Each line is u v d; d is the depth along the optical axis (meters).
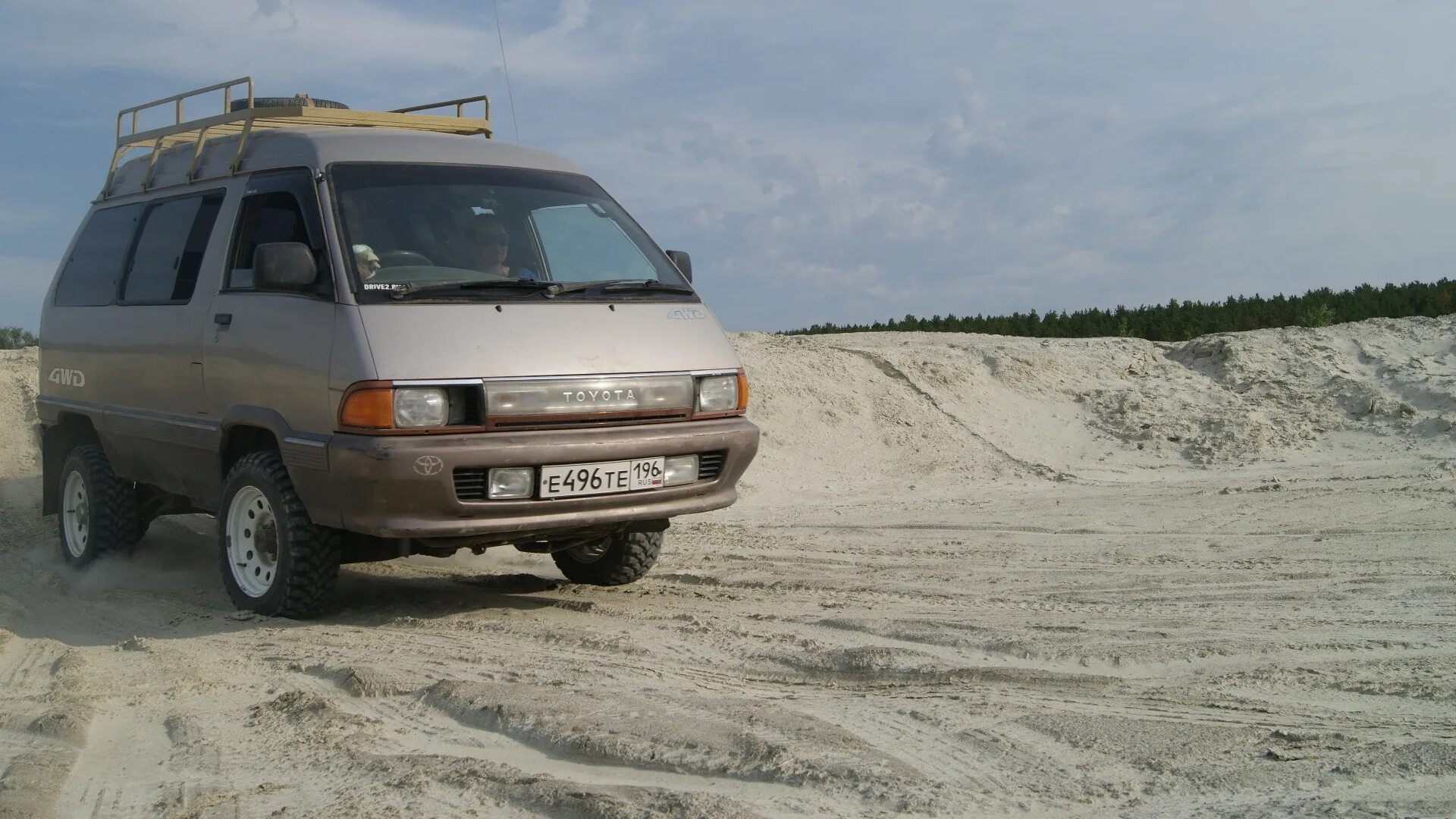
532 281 5.94
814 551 8.03
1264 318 22.08
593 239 6.59
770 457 13.14
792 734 3.67
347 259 5.69
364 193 6.04
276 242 5.93
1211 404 15.84
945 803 3.11
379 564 7.81
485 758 3.64
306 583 5.80
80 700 4.38
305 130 6.62
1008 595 6.16
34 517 9.39
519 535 5.63
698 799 3.09
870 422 14.59
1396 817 2.88
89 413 7.52
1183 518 9.21
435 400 5.31
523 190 6.56
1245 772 3.28
